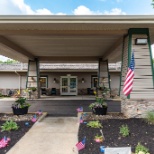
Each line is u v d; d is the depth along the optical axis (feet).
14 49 34.14
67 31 24.86
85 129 19.40
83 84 71.05
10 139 16.93
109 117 24.35
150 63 24.06
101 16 20.76
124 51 26.63
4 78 68.54
